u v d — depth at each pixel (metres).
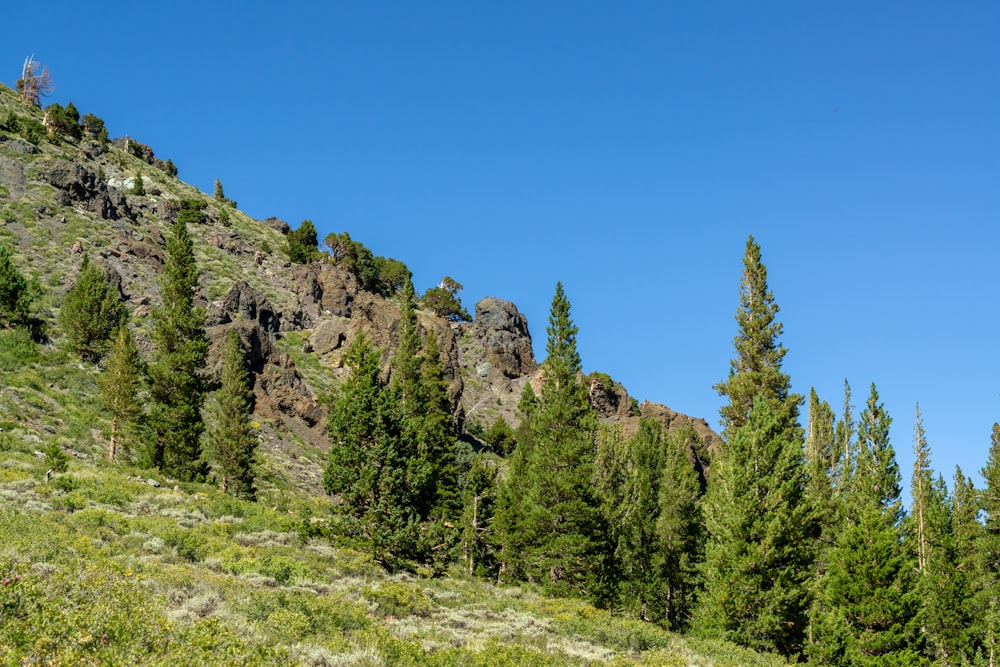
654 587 43.22
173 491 39.56
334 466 36.75
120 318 65.62
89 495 31.48
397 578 32.53
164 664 11.09
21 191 87.50
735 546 34.09
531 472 43.84
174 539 25.78
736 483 35.47
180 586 18.94
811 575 34.44
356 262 131.12
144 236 96.00
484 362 122.75
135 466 44.56
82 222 86.75
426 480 37.81
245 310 87.44
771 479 35.12
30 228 80.19
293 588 24.06
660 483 49.84
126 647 11.41
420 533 36.66
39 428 44.03
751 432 36.72
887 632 33.50
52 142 115.38
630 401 98.94
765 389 52.38
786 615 33.00
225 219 129.12
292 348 91.31
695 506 46.47
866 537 35.78
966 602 42.50
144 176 137.12
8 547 17.80
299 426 72.06
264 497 49.44
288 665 13.45
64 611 12.24
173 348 50.12
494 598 33.94
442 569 38.72
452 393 86.19
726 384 53.69
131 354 47.56
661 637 29.09
